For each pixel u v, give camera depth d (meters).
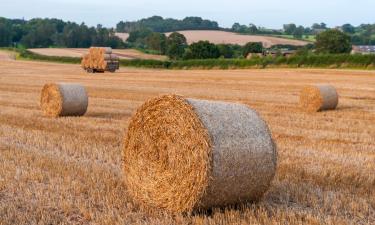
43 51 119.00
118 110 25.62
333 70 60.94
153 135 9.86
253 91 36.53
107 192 10.50
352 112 24.75
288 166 12.77
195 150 9.09
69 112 22.81
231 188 9.17
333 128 19.78
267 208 9.45
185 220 8.94
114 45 145.12
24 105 27.69
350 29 172.62
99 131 18.34
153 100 9.85
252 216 8.88
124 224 8.74
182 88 39.56
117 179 11.52
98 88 39.72
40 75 57.66
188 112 9.28
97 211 9.44
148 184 9.84
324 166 12.89
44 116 22.89
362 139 17.38
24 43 150.25
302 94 25.83
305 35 161.62
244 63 76.69
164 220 8.94
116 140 16.55
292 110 25.62
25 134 17.73
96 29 153.50
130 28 190.12
